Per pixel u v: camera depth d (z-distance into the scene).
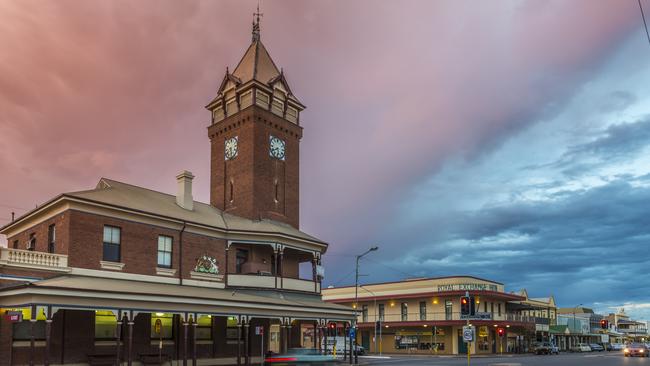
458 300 72.19
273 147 51.41
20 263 29.16
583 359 58.50
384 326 77.31
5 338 27.80
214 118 54.91
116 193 37.59
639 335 191.88
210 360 39.41
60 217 33.28
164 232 37.84
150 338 35.16
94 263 33.12
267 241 43.28
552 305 109.25
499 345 78.56
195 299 32.41
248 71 53.41
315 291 46.50
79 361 30.95
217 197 51.75
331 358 33.72
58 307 26.39
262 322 44.47
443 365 44.62
